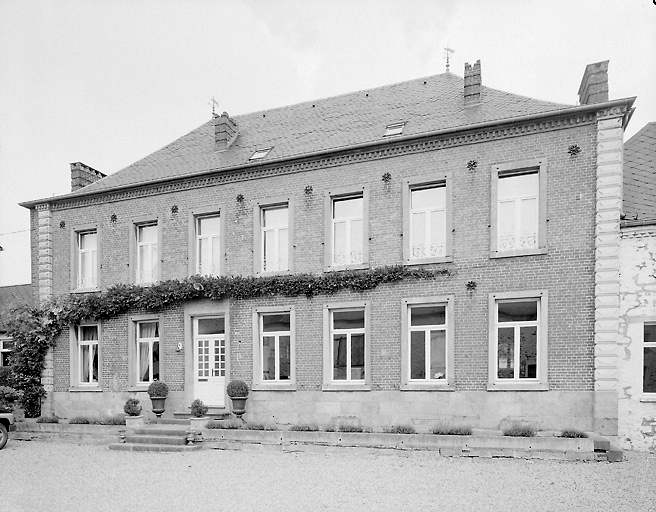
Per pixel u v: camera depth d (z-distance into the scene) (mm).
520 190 14031
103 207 19344
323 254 15875
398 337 14742
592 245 13062
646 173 14070
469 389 13859
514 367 13711
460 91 16859
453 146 14578
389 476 10156
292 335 15930
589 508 8000
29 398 19156
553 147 13562
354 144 15477
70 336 19219
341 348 15594
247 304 16641
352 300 15344
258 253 16750
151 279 18578
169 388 17531
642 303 12609
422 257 14820
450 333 14188
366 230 15398
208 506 8523
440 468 10727
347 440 12789
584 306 13008
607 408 12477
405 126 15906
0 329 22406
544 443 11336
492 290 13891
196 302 17344
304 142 17391
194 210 17781
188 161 19141
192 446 13719
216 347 17266
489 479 9750
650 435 12312
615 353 12562
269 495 9055
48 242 20047
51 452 13914
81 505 8812
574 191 13312
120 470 11500
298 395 15672
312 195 16156
